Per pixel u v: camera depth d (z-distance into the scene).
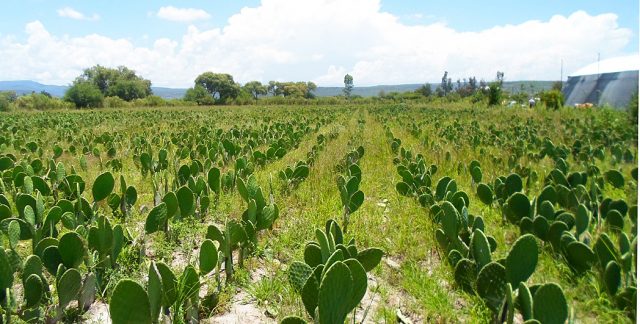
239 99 56.41
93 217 3.42
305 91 84.38
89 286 2.38
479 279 2.06
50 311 2.18
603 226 3.21
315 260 2.32
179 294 2.16
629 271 2.34
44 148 9.44
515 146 7.27
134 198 3.92
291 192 4.78
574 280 2.59
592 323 2.22
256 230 3.16
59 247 2.34
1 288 2.05
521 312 1.85
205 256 2.34
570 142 8.77
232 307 2.57
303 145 9.11
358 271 1.78
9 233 2.59
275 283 2.71
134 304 1.73
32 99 42.19
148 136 11.52
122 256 2.98
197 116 20.42
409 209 4.12
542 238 2.94
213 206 4.41
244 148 7.48
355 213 4.18
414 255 3.23
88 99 48.44
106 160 7.32
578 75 21.86
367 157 7.35
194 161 5.10
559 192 3.69
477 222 2.88
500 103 26.31
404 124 13.59
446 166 6.20
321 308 1.66
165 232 3.40
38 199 3.17
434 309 2.44
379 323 2.41
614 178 4.25
